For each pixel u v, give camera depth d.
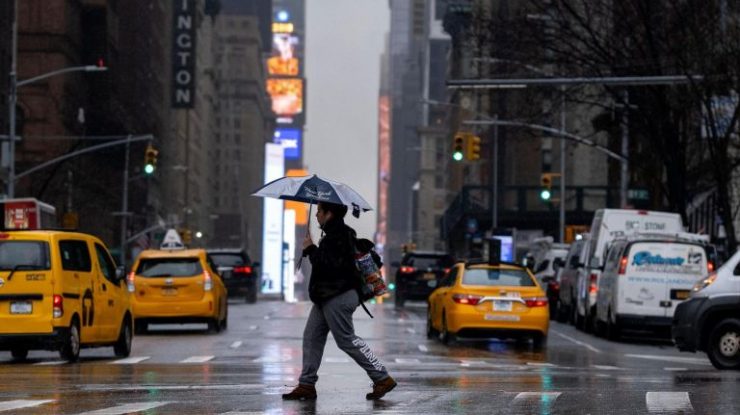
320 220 20.17
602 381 25.75
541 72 65.25
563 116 83.38
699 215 82.38
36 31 137.25
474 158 75.44
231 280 86.69
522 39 65.38
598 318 52.00
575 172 134.88
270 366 30.42
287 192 19.95
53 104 135.88
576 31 66.00
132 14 177.38
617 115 67.31
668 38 59.38
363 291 20.02
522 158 148.75
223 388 22.91
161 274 48.69
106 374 27.16
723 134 59.38
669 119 62.38
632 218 57.34
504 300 41.81
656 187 70.50
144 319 48.34
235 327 54.47
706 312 32.06
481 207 124.94
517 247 114.88
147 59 198.00
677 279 47.59
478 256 118.88
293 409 18.95
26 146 133.00
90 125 154.50
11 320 31.27
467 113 193.12
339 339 20.11
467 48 69.25
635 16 61.47
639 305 47.66
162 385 23.70
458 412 18.72
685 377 27.56
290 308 79.62
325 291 19.92
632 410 19.31
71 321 31.91
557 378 26.66
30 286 31.36
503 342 46.41
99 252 34.94
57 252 31.83
